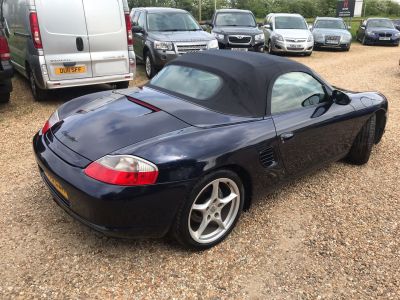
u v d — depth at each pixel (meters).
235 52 3.98
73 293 2.58
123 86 8.30
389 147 5.49
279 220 3.54
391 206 3.88
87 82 7.08
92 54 7.02
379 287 2.76
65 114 3.45
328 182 4.34
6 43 6.36
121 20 7.23
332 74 11.30
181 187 2.68
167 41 9.42
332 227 3.46
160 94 3.54
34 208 3.54
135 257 2.95
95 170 2.61
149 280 2.73
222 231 3.14
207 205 2.93
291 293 2.67
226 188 3.10
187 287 2.69
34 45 6.54
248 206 3.39
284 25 16.36
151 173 2.58
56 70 6.75
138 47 10.68
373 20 21.81
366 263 3.00
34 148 3.23
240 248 3.11
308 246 3.18
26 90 8.20
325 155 4.09
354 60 14.52
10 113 6.57
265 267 2.91
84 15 6.79
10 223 3.30
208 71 3.55
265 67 3.53
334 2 46.19
